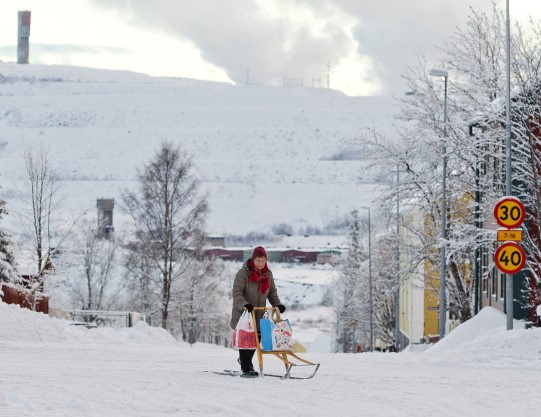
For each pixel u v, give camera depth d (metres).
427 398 24.33
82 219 155.50
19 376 30.48
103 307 157.50
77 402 21.92
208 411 20.94
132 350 56.84
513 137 72.06
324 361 45.44
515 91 71.06
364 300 150.75
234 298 30.53
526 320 69.25
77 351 52.06
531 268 66.62
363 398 24.19
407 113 89.19
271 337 30.06
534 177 66.62
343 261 184.50
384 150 92.00
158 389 26.08
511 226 49.91
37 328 70.19
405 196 92.38
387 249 134.25
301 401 23.34
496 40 79.94
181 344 107.88
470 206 82.19
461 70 80.56
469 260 92.69
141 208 132.50
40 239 110.38
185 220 135.50
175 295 143.00
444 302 82.69
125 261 151.00
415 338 139.50
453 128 82.44
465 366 39.97
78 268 152.50
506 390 26.81
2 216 97.25
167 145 151.75
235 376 31.00
